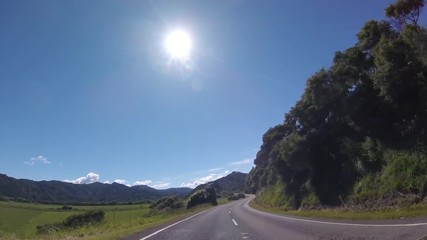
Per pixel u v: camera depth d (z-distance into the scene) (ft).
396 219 57.72
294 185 174.09
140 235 63.21
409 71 93.76
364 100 114.42
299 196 157.58
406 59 94.89
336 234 47.16
